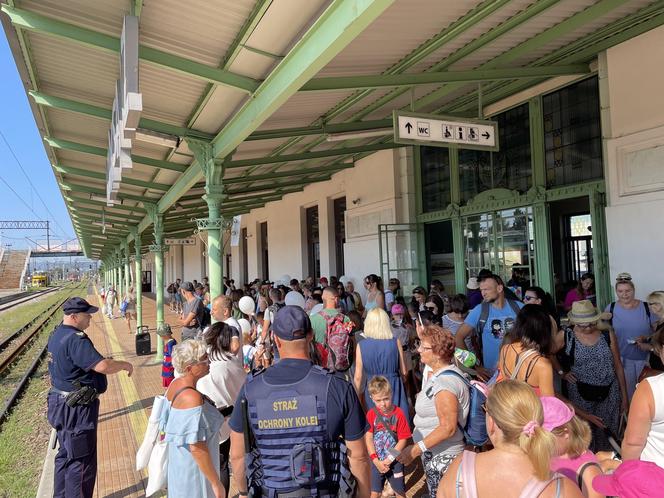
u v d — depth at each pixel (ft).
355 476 6.82
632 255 19.71
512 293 13.76
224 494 10.27
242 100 16.15
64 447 12.34
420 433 10.98
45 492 15.53
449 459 10.25
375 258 36.81
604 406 12.26
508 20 16.60
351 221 40.09
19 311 100.99
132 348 42.73
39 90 18.04
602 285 21.79
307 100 19.79
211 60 14.52
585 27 18.34
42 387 31.42
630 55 19.54
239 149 25.34
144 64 14.48
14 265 266.77
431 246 34.17
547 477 5.37
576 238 33.17
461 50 18.35
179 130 18.85
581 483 6.61
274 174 33.96
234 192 37.55
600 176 22.39
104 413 23.11
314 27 10.89
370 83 16.25
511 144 26.96
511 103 26.32
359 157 38.22
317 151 29.71
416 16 15.03
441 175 32.19
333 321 16.40
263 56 13.34
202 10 12.08
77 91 18.21
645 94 19.11
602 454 11.45
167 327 24.11
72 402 12.17
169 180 29.45
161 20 12.63
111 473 16.31
